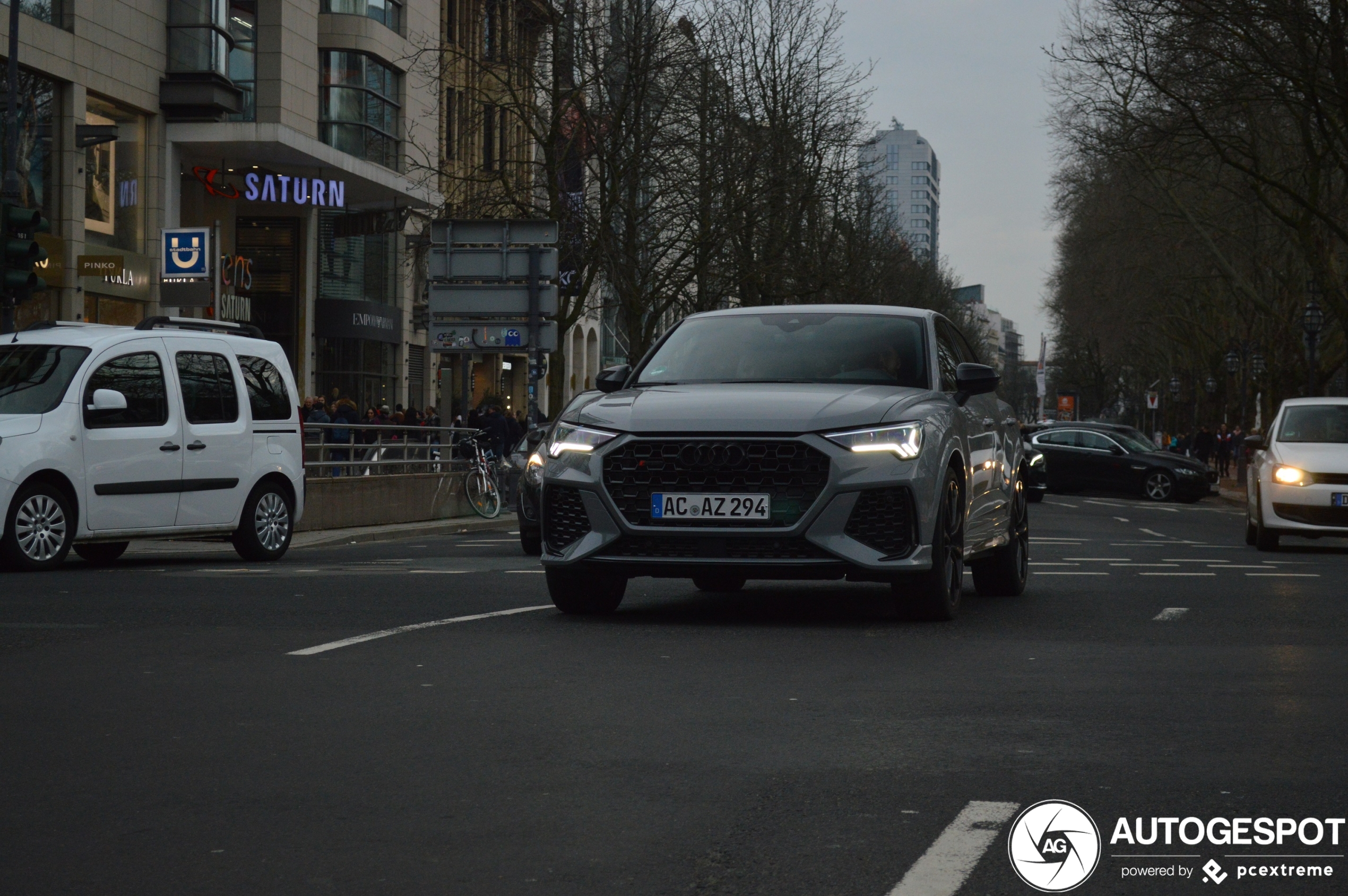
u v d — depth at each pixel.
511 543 21.39
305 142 38.47
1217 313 62.16
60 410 14.77
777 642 8.93
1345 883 4.29
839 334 10.80
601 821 4.89
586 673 7.79
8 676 7.67
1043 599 11.90
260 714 6.67
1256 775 5.52
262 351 17.25
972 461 10.48
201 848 4.59
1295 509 19.09
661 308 39.06
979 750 5.95
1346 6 32.78
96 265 32.91
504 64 37.91
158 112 36.34
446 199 46.25
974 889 4.19
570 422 9.84
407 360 50.03
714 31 43.06
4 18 30.72
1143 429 108.56
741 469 9.27
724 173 39.03
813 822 4.87
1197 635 9.46
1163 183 49.97
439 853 4.54
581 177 38.03
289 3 40.06
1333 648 8.86
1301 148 41.81
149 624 9.79
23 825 4.86
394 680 7.57
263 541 16.89
